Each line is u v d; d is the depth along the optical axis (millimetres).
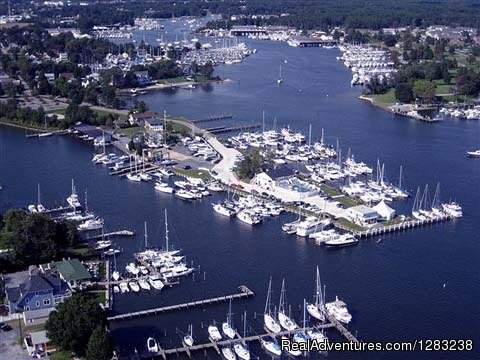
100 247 189750
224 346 143875
